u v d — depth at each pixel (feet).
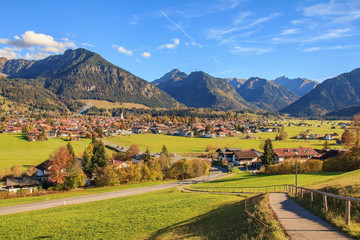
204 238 58.65
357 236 42.93
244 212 73.26
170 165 300.61
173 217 93.76
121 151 424.87
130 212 110.32
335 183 96.84
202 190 185.88
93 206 139.54
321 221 55.21
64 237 81.30
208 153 428.97
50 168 246.47
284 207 72.43
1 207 153.48
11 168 274.57
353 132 339.57
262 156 321.52
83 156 269.64
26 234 88.69
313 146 496.23
